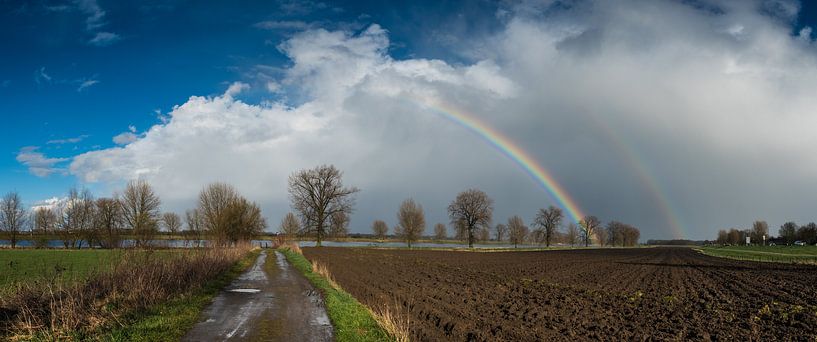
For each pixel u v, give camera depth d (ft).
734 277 127.85
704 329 55.72
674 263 199.11
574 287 96.63
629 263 194.39
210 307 58.39
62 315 44.21
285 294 71.46
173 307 54.60
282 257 177.37
